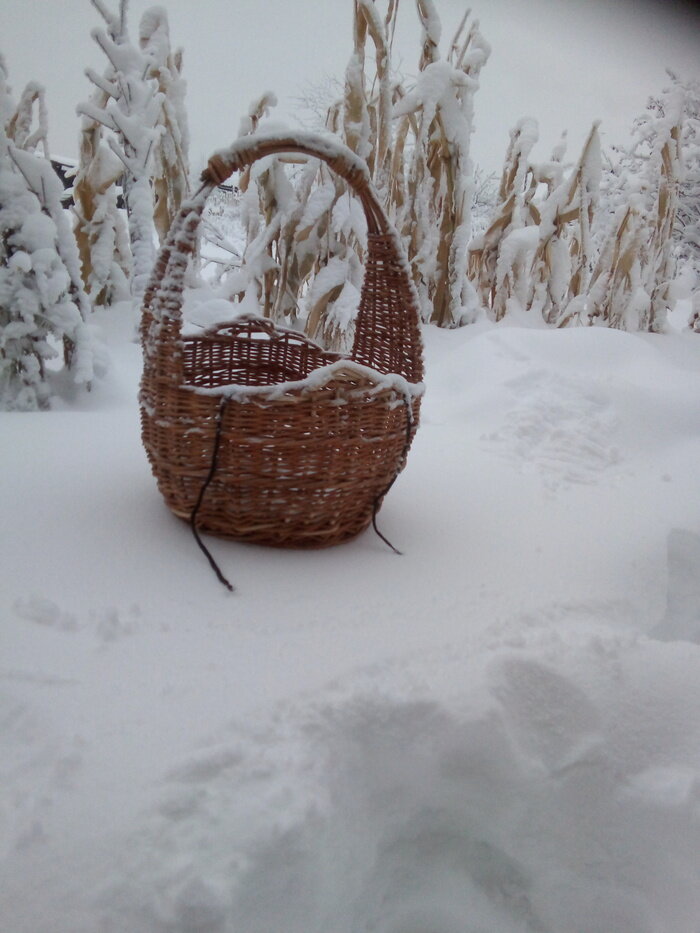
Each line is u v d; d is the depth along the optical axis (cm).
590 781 97
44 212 227
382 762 91
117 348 293
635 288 431
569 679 105
